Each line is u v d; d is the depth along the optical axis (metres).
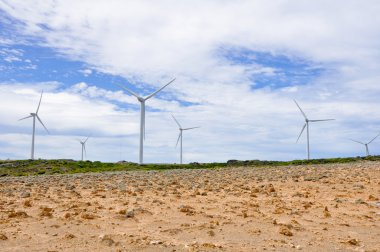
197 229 13.19
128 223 14.20
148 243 11.34
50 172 76.62
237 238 12.21
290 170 37.50
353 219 15.32
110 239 11.45
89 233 12.66
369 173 30.72
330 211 16.91
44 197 21.66
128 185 27.94
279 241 11.85
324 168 38.19
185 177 34.22
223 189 24.47
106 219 14.77
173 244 11.38
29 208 17.53
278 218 15.35
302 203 18.77
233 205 18.22
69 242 11.48
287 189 24.11
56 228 13.20
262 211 16.89
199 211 16.48
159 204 18.27
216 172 40.28
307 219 15.23
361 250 11.02
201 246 11.11
